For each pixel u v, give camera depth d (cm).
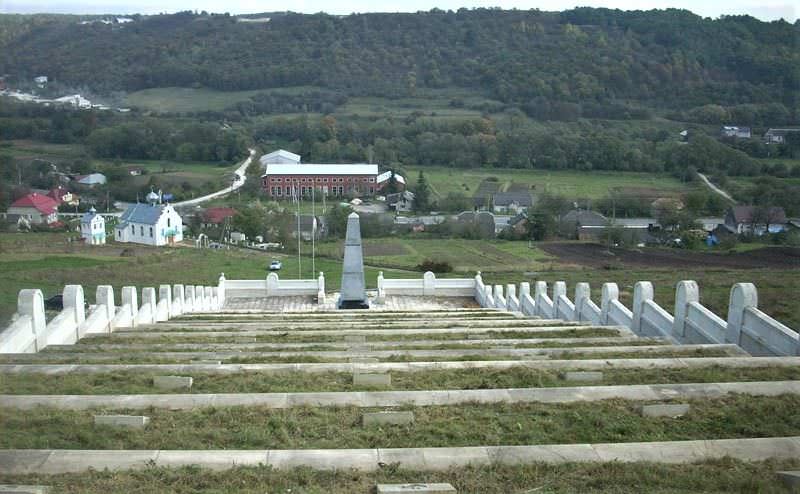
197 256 6600
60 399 1133
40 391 1199
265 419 1056
